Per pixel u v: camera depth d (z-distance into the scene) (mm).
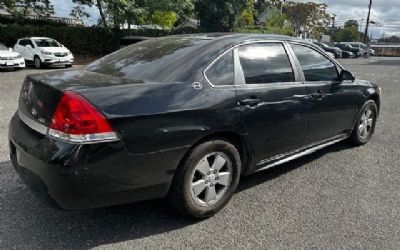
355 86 4926
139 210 3377
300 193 3822
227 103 3211
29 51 19266
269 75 3711
